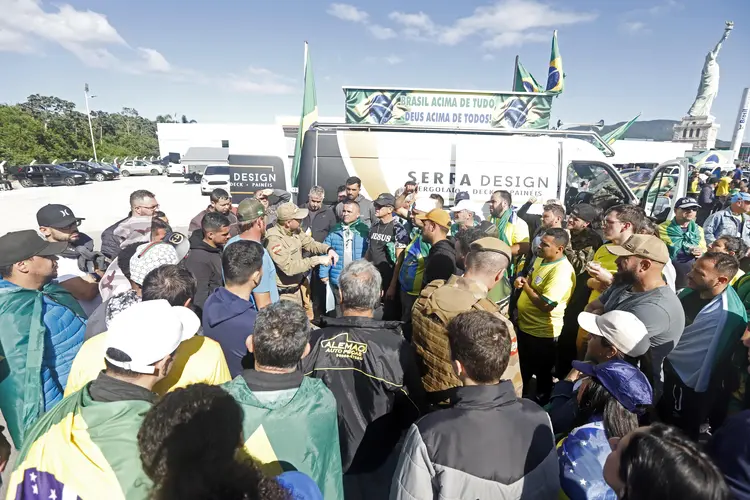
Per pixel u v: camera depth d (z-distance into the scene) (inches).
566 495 60.1
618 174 260.8
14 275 86.7
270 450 58.7
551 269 130.0
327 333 82.7
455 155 253.8
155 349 54.5
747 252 146.0
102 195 890.1
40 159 1555.1
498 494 54.7
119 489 46.2
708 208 492.4
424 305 90.2
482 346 58.1
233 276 95.1
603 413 65.0
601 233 176.7
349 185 225.3
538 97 313.1
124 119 3107.8
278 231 159.8
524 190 255.8
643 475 38.5
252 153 330.6
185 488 40.0
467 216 174.4
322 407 63.1
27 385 78.5
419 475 56.6
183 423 42.8
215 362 76.2
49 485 46.0
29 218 580.1
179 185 1204.5
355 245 199.3
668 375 111.3
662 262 98.0
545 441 58.5
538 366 140.0
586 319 85.0
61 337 85.8
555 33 353.7
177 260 107.7
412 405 81.6
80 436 47.7
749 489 50.8
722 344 101.4
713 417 111.2
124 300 85.4
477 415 56.9
